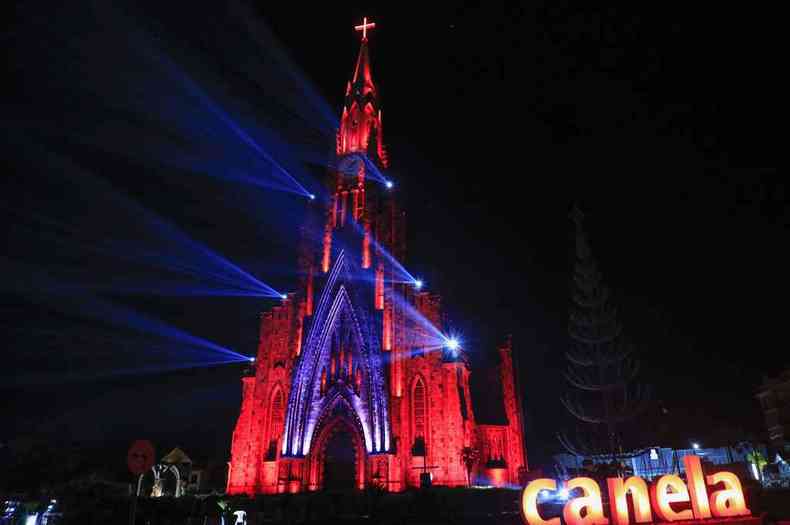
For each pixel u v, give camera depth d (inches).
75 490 2503.7
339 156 3245.6
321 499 2130.9
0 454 2586.1
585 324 1893.5
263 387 2790.4
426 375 2684.5
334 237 3011.8
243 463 2655.0
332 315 2787.9
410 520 1934.1
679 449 2950.3
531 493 1195.9
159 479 3095.5
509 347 3248.0
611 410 1824.6
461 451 2512.3
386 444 2477.9
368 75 3577.8
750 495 1670.8
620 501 1211.9
